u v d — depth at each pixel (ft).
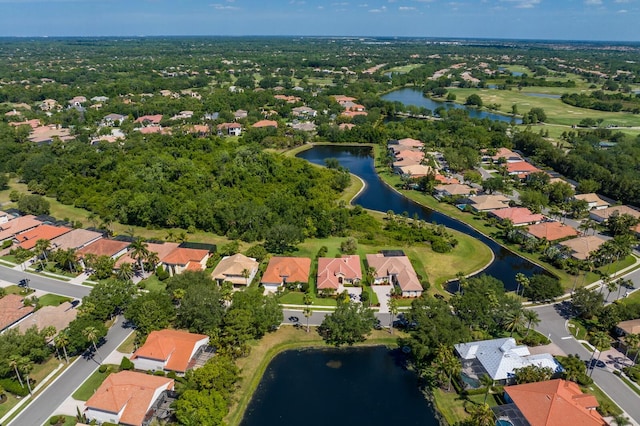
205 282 362.12
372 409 275.59
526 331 338.34
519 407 256.52
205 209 508.12
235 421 262.06
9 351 286.05
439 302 337.93
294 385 293.43
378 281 408.67
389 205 616.39
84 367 300.61
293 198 576.20
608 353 318.04
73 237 467.11
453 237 499.10
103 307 337.11
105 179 631.97
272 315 331.36
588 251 447.83
